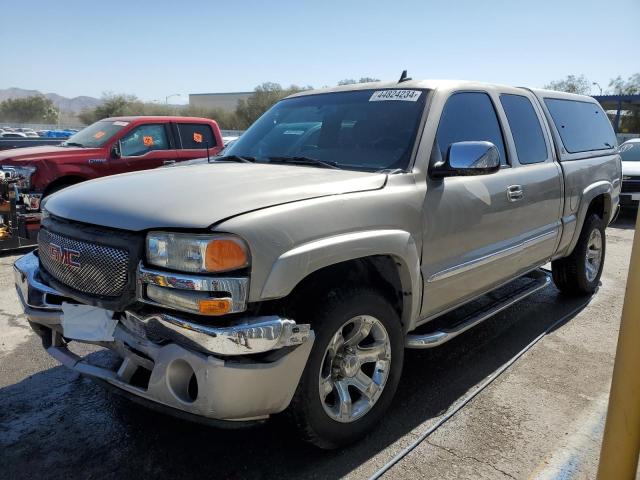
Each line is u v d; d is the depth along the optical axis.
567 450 2.87
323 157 3.48
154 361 2.37
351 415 2.82
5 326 4.62
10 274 6.20
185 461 2.79
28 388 3.55
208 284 2.22
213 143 10.14
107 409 3.30
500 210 3.72
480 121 3.82
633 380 1.71
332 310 2.59
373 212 2.77
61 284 2.72
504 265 3.94
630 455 1.76
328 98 4.01
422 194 3.10
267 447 2.90
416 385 3.61
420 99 3.49
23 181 7.70
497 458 2.81
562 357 4.08
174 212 2.38
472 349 4.21
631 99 32.09
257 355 2.34
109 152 8.66
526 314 5.04
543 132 4.56
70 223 2.70
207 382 2.25
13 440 2.96
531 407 3.32
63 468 2.73
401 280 3.04
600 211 5.69
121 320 2.51
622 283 6.17
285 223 2.40
